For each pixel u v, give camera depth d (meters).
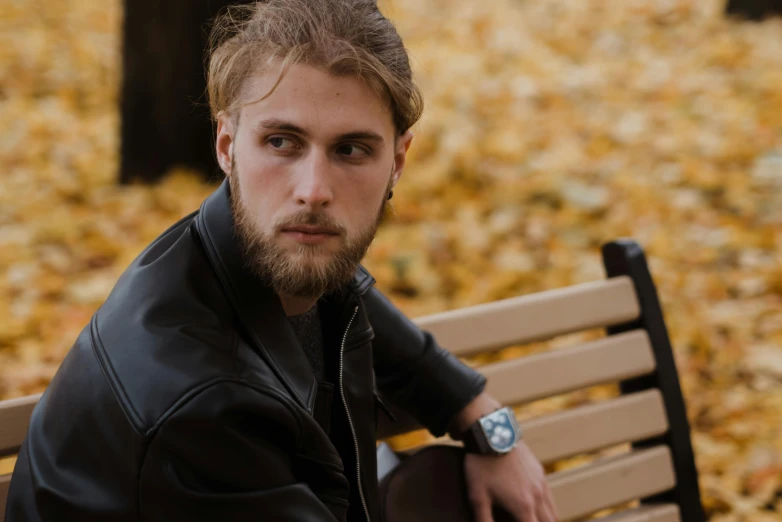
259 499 1.10
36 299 3.70
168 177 4.91
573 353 2.04
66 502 1.10
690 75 6.91
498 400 1.94
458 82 6.61
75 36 7.77
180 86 4.84
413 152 5.27
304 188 1.16
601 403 2.07
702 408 3.34
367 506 1.45
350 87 1.16
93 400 1.12
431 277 4.03
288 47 1.15
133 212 4.58
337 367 1.39
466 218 4.62
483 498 1.68
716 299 4.07
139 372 1.10
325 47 1.15
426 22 8.53
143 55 4.82
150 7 4.73
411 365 1.71
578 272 4.18
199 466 1.07
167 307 1.17
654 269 4.26
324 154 1.17
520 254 4.32
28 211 4.48
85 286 3.83
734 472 2.99
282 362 1.23
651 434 2.12
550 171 5.16
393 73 1.19
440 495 1.66
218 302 1.21
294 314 1.36
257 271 1.22
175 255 1.23
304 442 1.21
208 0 4.62
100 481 1.10
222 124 1.28
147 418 1.06
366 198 1.21
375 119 1.19
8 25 7.80
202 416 1.06
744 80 6.74
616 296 2.10
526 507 1.69
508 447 1.71
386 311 1.71
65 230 4.30
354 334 1.44
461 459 1.72
